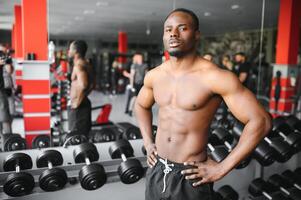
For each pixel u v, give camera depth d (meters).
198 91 0.97
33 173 1.90
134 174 1.87
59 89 3.67
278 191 2.35
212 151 2.12
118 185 2.11
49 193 1.91
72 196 1.98
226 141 2.44
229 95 0.94
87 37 11.77
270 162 2.21
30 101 3.07
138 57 4.69
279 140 2.32
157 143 1.10
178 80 1.02
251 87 5.36
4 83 3.13
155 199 1.07
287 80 4.60
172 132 1.03
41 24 3.00
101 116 3.99
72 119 2.70
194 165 0.98
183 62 1.00
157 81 1.09
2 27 8.73
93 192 2.03
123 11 5.65
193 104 0.98
